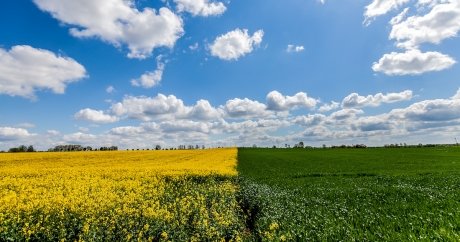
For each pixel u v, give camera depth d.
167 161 48.62
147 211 12.53
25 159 49.50
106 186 20.25
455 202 14.99
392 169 39.12
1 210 13.09
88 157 55.84
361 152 85.88
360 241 9.74
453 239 8.92
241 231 12.35
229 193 18.56
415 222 11.44
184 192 19.81
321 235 10.39
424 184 24.05
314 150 103.75
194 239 10.58
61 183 21.91
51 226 11.27
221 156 63.41
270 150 105.69
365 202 16.70
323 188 23.14
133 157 57.47
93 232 10.55
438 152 75.56
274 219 12.50
